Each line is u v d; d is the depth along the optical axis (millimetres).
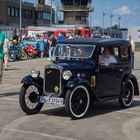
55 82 10945
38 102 11406
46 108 12312
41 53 41406
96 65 11453
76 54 11680
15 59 35406
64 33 57719
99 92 11602
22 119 10789
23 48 38281
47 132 9414
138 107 12758
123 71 12398
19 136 9031
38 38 51375
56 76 10914
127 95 12586
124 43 12453
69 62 11625
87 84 10938
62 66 10852
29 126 10000
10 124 10188
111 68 11922
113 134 9297
